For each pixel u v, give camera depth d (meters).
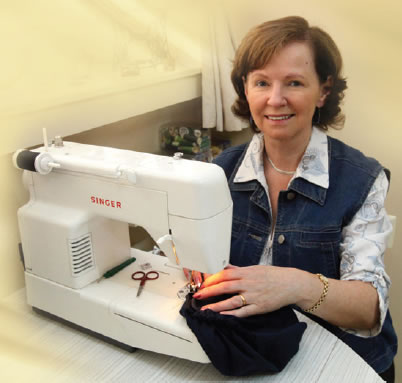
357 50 1.86
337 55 1.16
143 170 0.88
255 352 0.81
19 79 1.25
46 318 1.07
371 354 1.11
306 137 1.18
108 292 0.99
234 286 0.91
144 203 0.90
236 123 1.88
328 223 1.12
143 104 1.50
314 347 0.90
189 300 0.92
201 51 1.78
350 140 2.00
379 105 1.89
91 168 0.93
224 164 1.35
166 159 0.92
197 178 0.83
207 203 0.84
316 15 1.89
